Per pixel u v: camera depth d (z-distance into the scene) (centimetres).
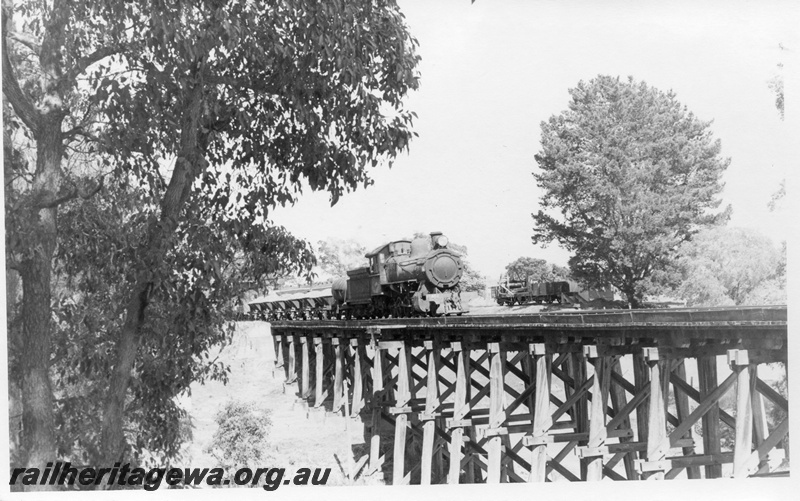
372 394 2070
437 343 1736
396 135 1393
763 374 2209
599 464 1249
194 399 2481
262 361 2720
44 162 1311
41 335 1327
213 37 1290
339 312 2548
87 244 1413
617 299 2812
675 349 1141
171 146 1364
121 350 1373
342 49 1332
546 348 1380
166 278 1323
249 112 1449
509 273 2945
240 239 1479
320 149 1412
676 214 2728
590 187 2827
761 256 2673
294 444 2247
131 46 1308
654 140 2822
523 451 2395
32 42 1353
